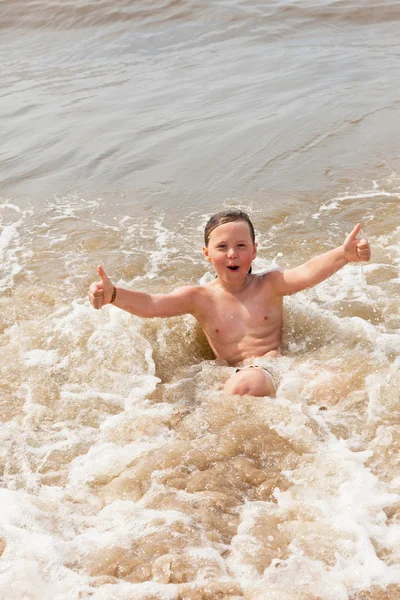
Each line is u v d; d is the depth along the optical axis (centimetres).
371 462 362
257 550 305
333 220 675
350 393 422
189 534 315
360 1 1414
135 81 1101
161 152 857
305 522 321
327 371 445
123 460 370
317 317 508
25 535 314
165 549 305
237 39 1277
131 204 736
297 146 855
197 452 373
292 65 1144
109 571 295
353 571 291
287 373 447
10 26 1366
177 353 487
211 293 495
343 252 471
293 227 666
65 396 431
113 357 467
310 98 999
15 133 922
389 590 282
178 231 677
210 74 1120
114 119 955
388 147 840
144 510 331
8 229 685
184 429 395
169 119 950
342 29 1316
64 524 323
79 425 405
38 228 687
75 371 455
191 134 901
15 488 352
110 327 496
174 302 480
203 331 504
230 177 788
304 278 483
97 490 350
